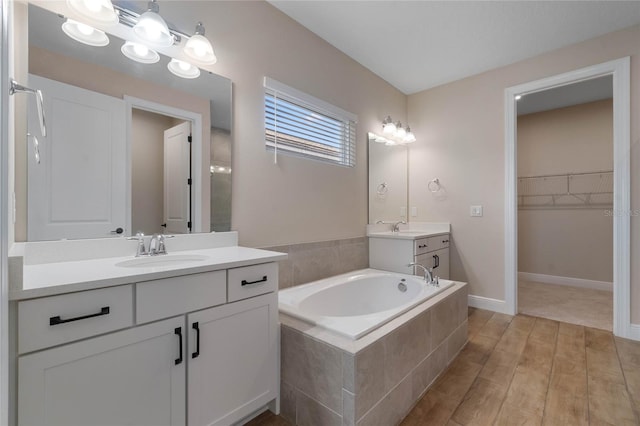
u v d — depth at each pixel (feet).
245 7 6.51
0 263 1.99
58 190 4.21
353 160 9.39
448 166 10.93
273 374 4.82
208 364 3.96
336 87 8.74
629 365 6.33
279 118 7.28
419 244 8.98
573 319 9.10
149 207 5.11
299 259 7.63
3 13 2.04
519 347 7.26
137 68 5.00
